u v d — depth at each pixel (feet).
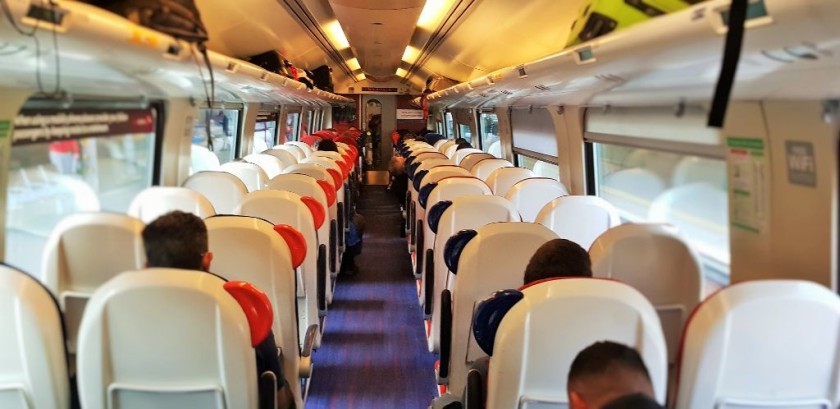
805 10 4.96
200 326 6.93
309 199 15.23
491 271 11.08
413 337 19.12
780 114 8.80
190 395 7.21
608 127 16.21
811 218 8.52
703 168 11.52
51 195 11.67
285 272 11.01
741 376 6.59
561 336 6.68
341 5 19.22
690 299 9.78
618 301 6.58
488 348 7.41
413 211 26.16
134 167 15.99
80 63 9.25
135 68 10.84
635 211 15.33
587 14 10.37
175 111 17.22
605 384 4.66
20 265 10.68
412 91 70.13
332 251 20.71
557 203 13.60
